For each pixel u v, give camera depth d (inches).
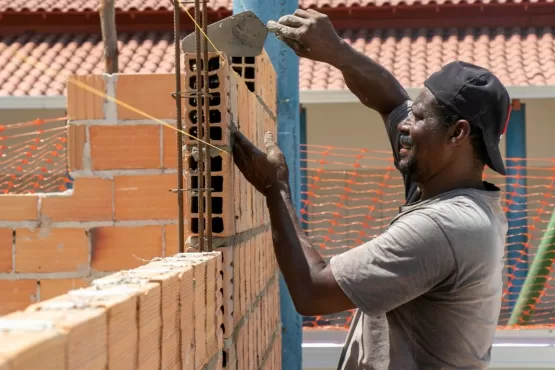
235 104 108.7
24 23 446.9
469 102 82.9
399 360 85.7
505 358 213.6
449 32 434.9
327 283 80.9
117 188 151.9
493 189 88.3
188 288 74.4
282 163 94.7
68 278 153.3
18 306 154.2
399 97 109.5
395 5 426.6
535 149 410.9
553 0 418.3
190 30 447.8
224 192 100.2
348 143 422.3
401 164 89.0
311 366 215.2
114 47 241.4
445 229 79.4
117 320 50.7
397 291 79.2
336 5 432.5
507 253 373.7
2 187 358.9
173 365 68.1
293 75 173.6
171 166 151.1
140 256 151.9
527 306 261.3
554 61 398.3
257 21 118.4
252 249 128.2
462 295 81.4
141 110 150.6
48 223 153.6
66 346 41.2
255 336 130.1
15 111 406.6
